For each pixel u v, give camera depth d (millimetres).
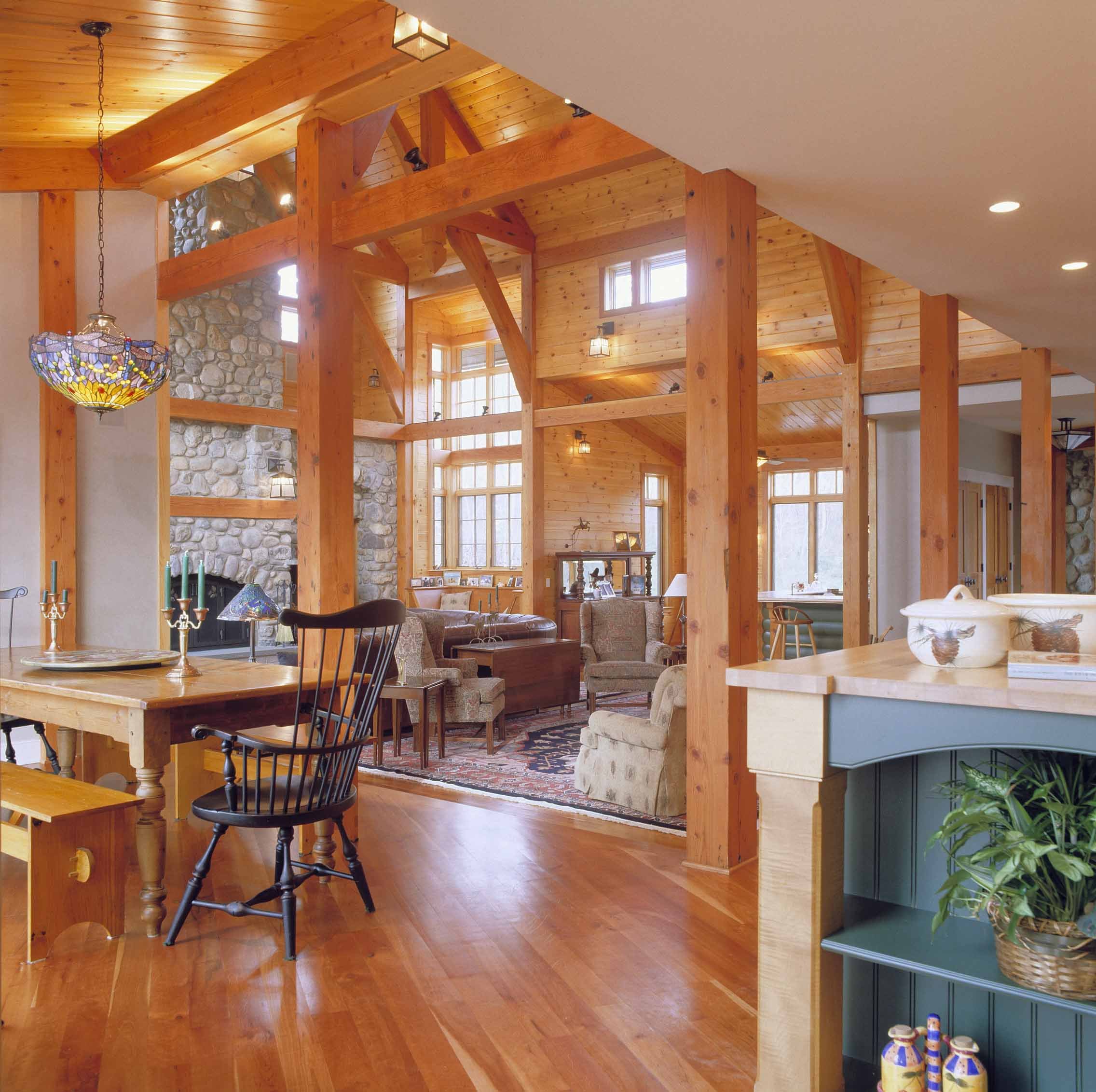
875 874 2197
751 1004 2566
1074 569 11125
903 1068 1874
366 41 3961
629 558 13273
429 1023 2467
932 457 5410
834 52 2688
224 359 11102
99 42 4172
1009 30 2553
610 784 4992
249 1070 2234
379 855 3896
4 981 2734
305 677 3652
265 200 11734
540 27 2564
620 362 10672
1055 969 1691
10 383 5469
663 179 10062
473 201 3955
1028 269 4871
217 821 2941
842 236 4422
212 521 10953
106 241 5668
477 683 6410
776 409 11766
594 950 2928
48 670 3838
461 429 11922
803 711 1974
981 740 1768
